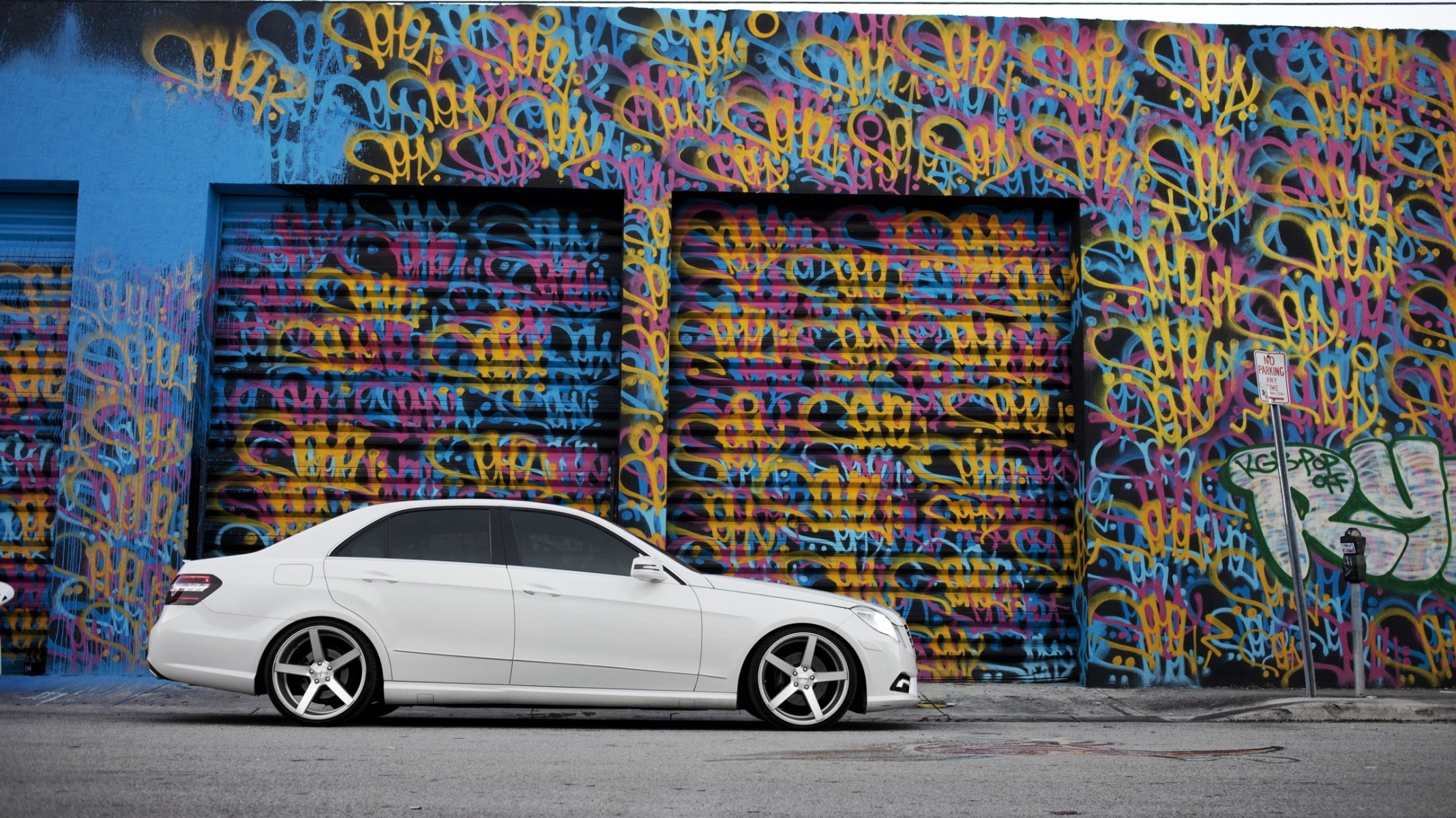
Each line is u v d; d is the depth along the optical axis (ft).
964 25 40.14
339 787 18.92
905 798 18.45
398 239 40.06
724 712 32.86
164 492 37.86
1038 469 39.91
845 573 39.37
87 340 38.32
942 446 39.86
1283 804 18.25
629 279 39.04
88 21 39.50
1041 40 40.14
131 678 36.96
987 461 39.88
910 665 28.91
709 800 18.15
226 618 27.37
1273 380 35.22
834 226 40.42
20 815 16.43
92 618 37.50
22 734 24.53
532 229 40.27
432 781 19.63
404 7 39.83
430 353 39.68
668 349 39.37
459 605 27.66
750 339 39.96
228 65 39.47
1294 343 39.55
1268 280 39.70
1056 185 39.70
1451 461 39.42
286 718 28.66
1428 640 38.91
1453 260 40.14
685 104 39.70
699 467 39.45
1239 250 39.73
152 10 39.52
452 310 39.91
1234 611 38.58
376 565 27.86
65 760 21.07
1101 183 39.73
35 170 38.91
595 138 39.50
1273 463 39.09
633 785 19.43
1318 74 40.45
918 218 40.55
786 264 40.27
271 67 39.47
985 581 39.45
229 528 38.93
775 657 28.17
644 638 27.91
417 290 39.88
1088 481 38.68
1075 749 24.43
